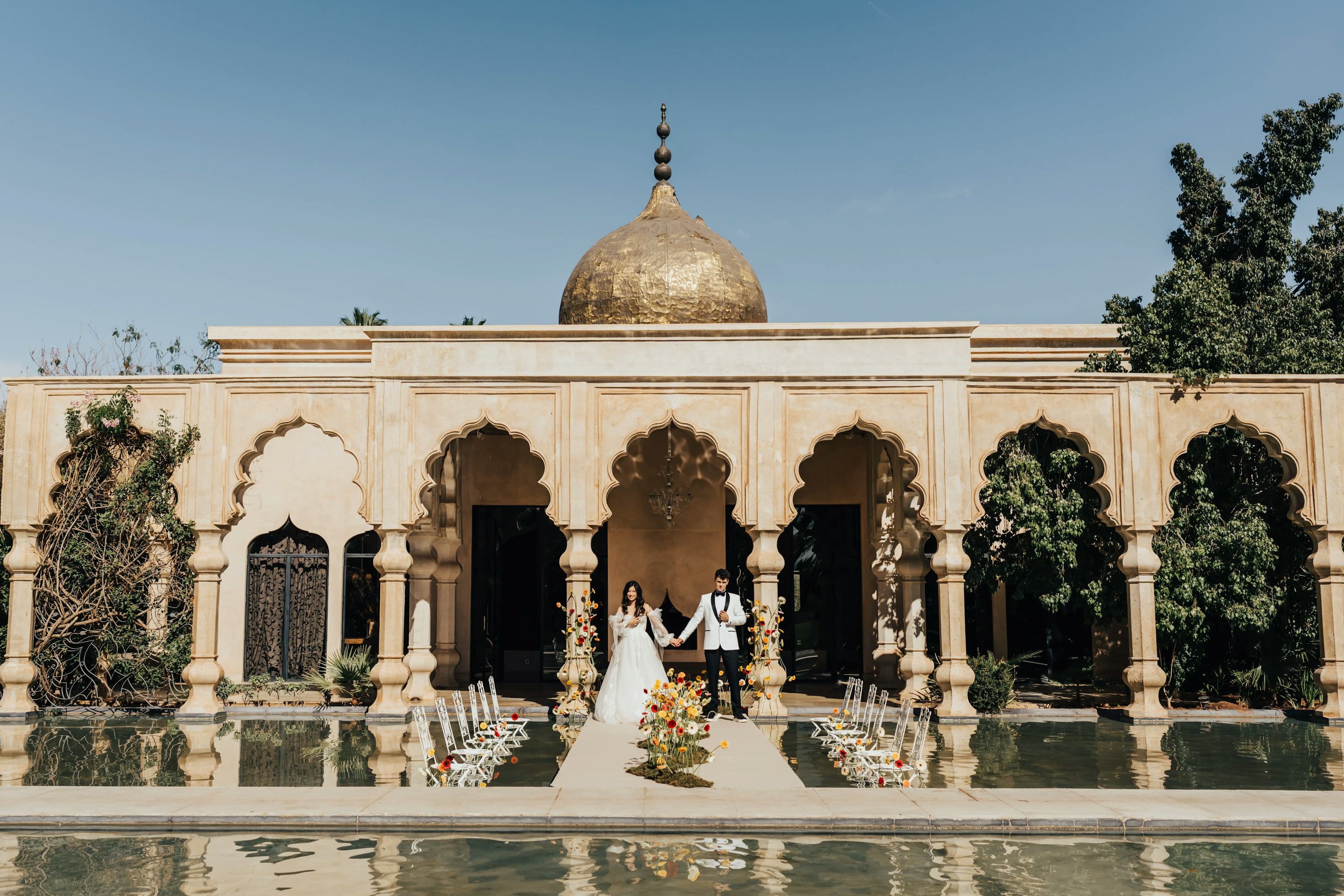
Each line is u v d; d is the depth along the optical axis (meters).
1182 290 13.66
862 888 5.39
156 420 12.88
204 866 5.80
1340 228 18.22
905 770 8.43
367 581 16.66
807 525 17.14
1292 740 10.79
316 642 16.52
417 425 12.74
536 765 9.05
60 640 13.16
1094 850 6.24
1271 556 12.78
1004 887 5.43
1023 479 13.04
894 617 15.91
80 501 12.99
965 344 12.71
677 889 5.34
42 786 7.80
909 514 14.75
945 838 6.53
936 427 12.61
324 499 16.67
